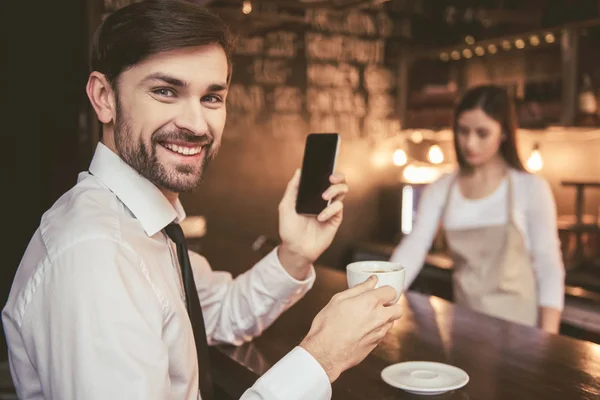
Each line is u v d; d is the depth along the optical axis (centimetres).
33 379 98
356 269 112
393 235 507
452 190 246
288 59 456
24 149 361
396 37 494
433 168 478
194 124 99
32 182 364
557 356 142
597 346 149
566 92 368
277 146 458
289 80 458
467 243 239
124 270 88
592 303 301
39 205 367
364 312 95
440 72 475
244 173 448
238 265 255
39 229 98
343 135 482
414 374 127
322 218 132
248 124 446
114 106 103
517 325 168
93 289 84
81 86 360
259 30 312
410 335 159
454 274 249
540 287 226
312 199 137
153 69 96
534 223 229
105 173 106
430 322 172
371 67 488
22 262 97
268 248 278
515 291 228
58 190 367
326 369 93
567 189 422
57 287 85
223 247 304
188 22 95
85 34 354
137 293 89
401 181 498
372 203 498
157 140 99
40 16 355
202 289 149
